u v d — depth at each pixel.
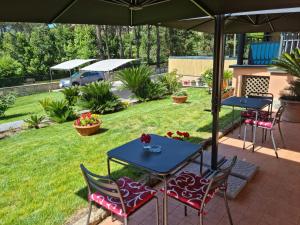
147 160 2.46
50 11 2.16
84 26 26.88
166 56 31.50
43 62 25.30
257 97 5.45
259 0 2.30
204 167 3.68
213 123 3.45
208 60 15.52
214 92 3.32
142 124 6.34
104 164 4.09
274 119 4.15
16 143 5.52
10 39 24.25
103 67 13.26
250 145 4.68
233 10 2.64
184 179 2.56
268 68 7.68
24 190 3.37
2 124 8.26
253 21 3.91
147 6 2.51
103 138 5.43
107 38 28.56
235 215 2.76
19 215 2.82
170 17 3.02
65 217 2.75
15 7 1.94
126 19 2.95
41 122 7.59
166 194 2.35
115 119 6.97
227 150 4.46
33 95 16.83
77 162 4.21
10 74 22.16
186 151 2.68
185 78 16.48
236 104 4.68
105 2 2.28
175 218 2.73
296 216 2.73
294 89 6.20
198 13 2.89
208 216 2.75
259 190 3.22
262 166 3.85
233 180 3.32
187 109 7.75
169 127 5.96
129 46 31.94
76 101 8.73
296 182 3.39
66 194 3.22
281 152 4.34
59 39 26.44
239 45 8.55
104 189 2.17
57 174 3.80
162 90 10.57
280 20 3.97
